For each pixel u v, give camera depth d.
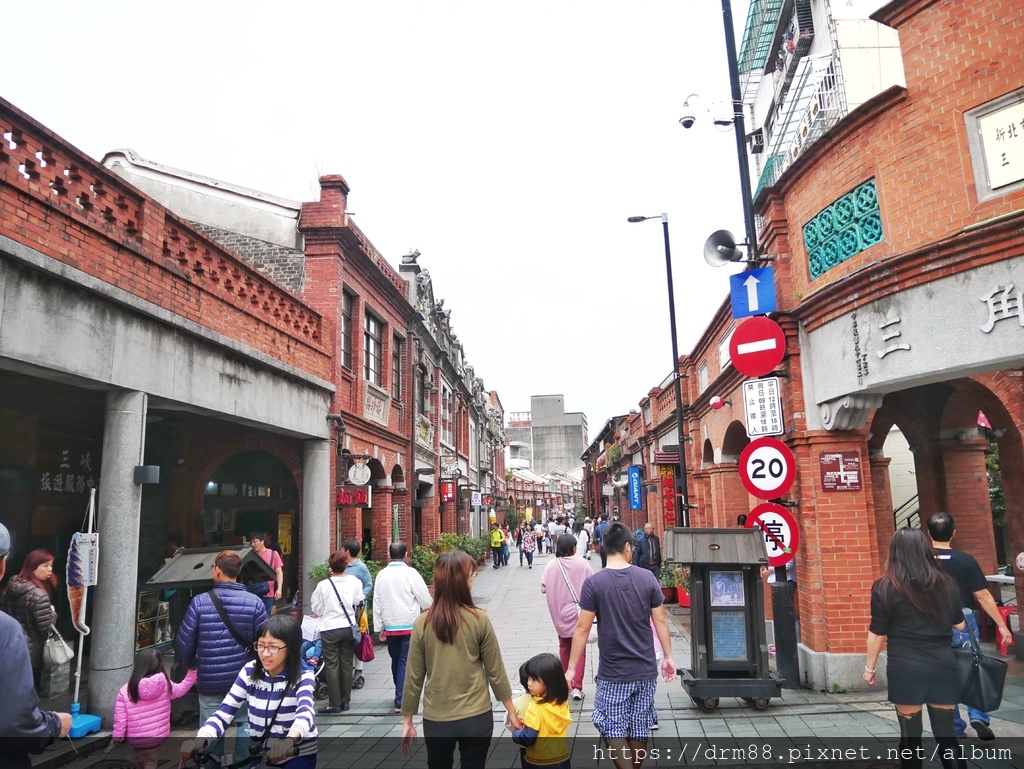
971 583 5.32
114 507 6.64
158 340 7.21
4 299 5.27
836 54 11.60
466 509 27.80
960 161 6.17
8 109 5.50
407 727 4.27
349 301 13.70
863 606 7.30
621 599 4.66
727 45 8.21
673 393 18.83
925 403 10.74
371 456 14.18
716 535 7.03
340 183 12.48
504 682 4.29
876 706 6.61
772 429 7.51
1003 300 5.79
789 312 7.96
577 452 84.25
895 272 6.52
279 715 4.00
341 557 7.61
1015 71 5.88
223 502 12.87
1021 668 7.79
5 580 8.56
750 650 6.84
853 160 7.16
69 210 6.02
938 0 6.37
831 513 7.48
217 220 12.77
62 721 3.13
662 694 7.48
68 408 9.38
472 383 31.33
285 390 10.16
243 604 5.20
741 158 7.96
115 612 6.52
